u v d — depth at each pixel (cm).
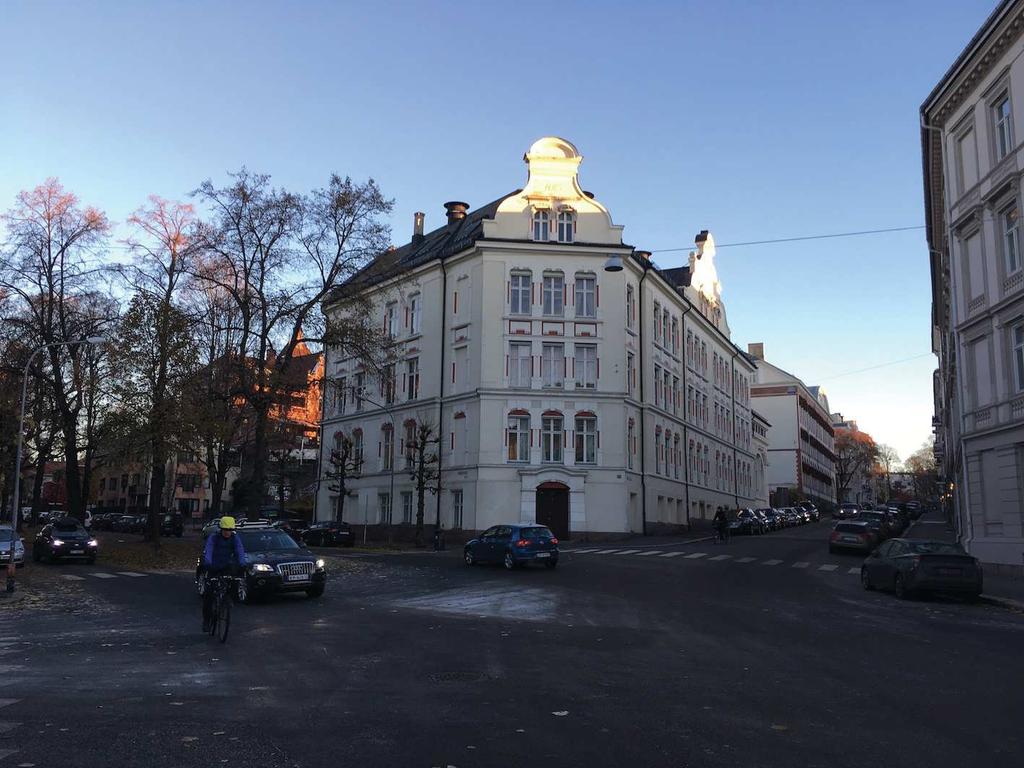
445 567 2686
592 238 4469
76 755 606
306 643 1160
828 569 2716
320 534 4216
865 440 12988
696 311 5744
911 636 1277
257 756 602
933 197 3275
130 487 9669
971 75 2603
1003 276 2458
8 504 6488
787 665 994
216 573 1230
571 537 4094
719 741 645
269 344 3338
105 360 3394
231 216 3250
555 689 837
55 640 1241
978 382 2638
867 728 690
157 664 998
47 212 4053
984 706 777
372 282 3562
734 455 6812
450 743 634
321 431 5444
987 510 2544
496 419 4194
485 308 4309
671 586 2056
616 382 4341
